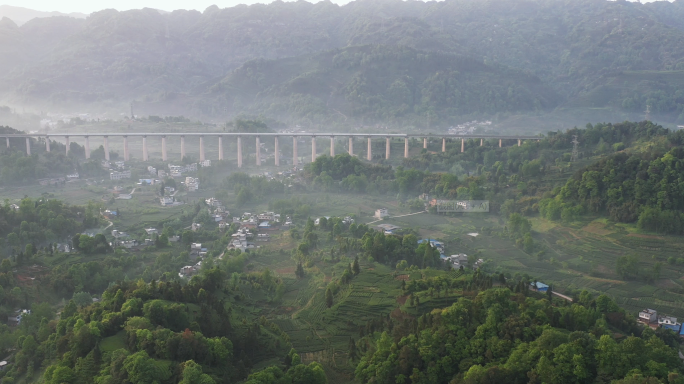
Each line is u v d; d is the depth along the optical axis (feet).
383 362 509.76
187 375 464.65
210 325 558.97
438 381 497.05
